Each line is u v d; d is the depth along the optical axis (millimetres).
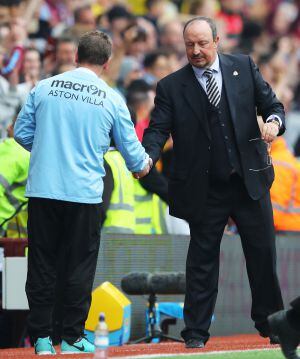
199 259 24734
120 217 31688
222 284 34781
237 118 24312
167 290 30109
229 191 24578
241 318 35531
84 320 24047
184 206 24688
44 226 23859
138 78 39969
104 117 23734
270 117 24250
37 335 24031
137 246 32219
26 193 23797
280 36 64312
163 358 20562
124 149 24078
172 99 24656
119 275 31797
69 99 23656
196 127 24469
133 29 47219
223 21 59656
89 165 23703
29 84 37500
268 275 24812
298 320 18406
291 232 36906
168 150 37125
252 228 24641
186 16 57219
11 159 30906
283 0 66062
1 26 40000
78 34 44031
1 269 30859
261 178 24547
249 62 24750
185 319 24812
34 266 24000
